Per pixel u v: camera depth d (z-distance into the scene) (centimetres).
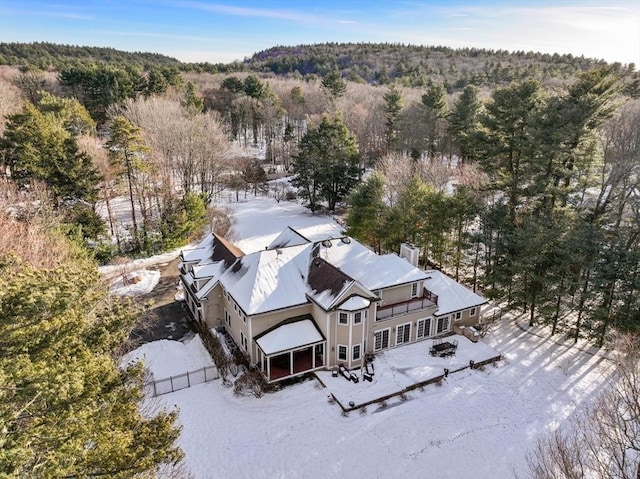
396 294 3161
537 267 3416
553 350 3153
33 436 1080
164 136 5644
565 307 3538
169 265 4688
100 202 6069
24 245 2938
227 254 3578
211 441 2295
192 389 2688
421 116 7869
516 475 2038
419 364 2908
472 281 4125
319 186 6544
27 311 1133
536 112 3644
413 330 3156
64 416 1159
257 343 2775
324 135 6300
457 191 4344
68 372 1147
